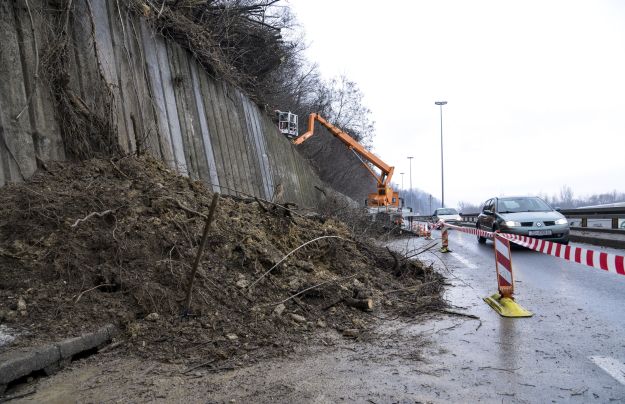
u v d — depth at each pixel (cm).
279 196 1502
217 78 1542
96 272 499
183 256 572
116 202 602
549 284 834
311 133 2380
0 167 598
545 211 1506
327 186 3559
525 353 452
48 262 486
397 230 2006
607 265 554
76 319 440
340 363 427
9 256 479
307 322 549
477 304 692
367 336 518
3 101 627
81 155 732
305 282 647
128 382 373
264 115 2194
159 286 512
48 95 709
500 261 666
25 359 362
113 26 949
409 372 404
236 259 632
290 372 403
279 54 2131
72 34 795
